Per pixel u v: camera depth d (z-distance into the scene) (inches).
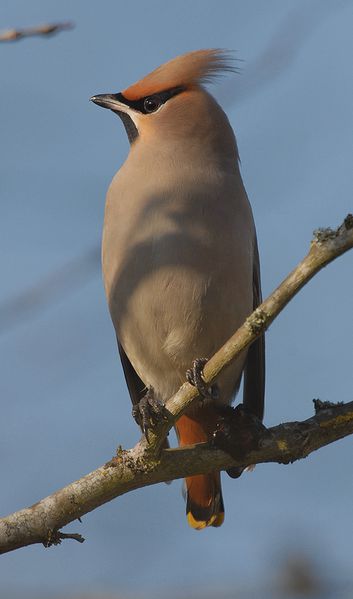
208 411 411.5
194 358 424.8
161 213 405.4
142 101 458.3
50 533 312.7
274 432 337.7
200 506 422.9
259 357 445.7
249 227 423.8
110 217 420.8
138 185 416.5
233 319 414.6
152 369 436.5
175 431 442.9
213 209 408.2
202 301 406.0
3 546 311.0
